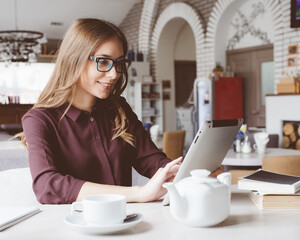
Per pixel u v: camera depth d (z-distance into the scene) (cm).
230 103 772
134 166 180
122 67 155
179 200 109
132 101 959
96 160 162
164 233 106
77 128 159
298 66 643
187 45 1026
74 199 134
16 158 320
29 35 659
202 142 129
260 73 742
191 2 867
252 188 135
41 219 121
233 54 791
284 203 131
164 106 999
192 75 1070
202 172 114
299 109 568
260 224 114
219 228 111
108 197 115
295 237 102
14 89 732
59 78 156
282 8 663
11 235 106
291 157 311
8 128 537
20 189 164
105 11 1075
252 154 406
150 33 998
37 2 984
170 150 510
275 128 605
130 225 107
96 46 147
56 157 156
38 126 151
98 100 169
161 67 987
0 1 955
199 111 799
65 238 103
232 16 782
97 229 103
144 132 181
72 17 1065
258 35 730
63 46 153
